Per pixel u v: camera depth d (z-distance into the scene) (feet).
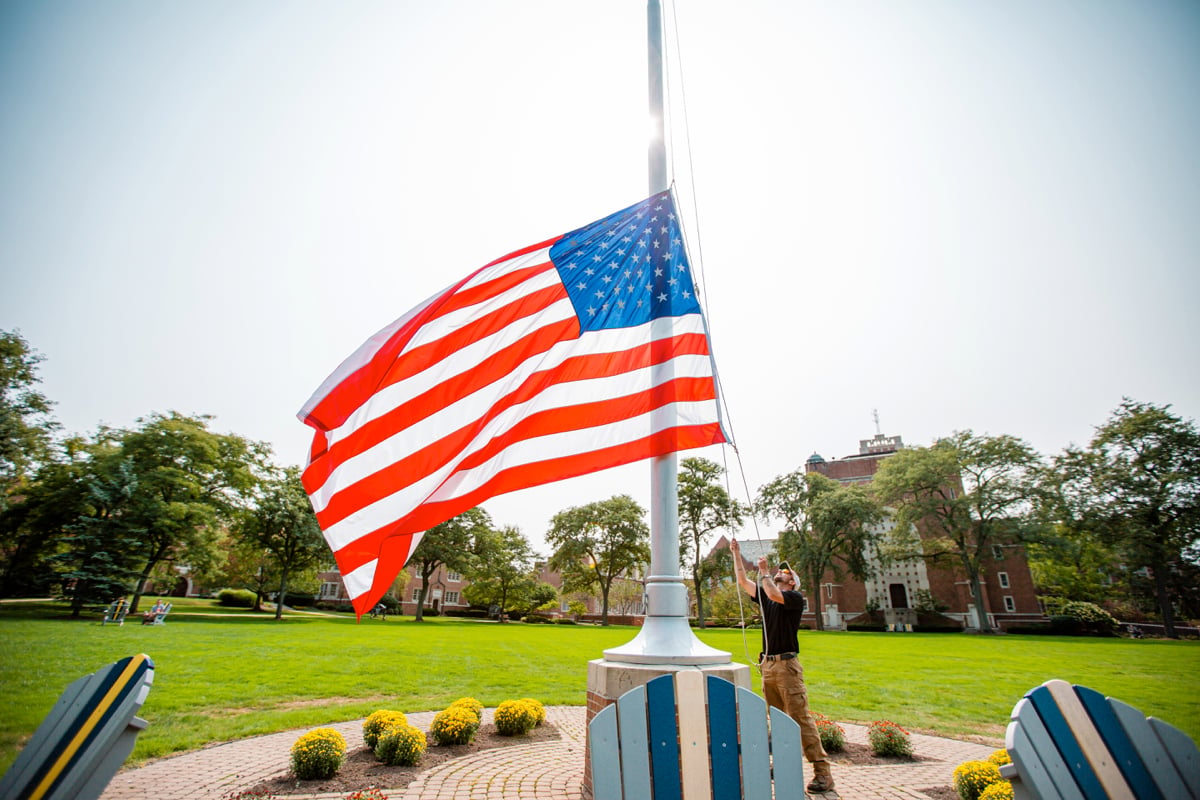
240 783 17.99
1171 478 139.85
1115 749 7.34
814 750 18.11
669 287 19.51
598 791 7.62
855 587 194.29
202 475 135.85
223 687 34.50
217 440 140.46
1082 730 7.36
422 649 62.03
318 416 19.52
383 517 18.38
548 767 20.24
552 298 20.63
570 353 19.70
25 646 49.65
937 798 18.02
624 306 20.26
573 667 51.08
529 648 69.56
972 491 164.45
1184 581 150.71
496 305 20.71
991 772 16.94
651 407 18.13
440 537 181.88
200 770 19.33
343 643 66.18
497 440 18.79
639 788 7.82
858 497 169.99
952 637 126.21
